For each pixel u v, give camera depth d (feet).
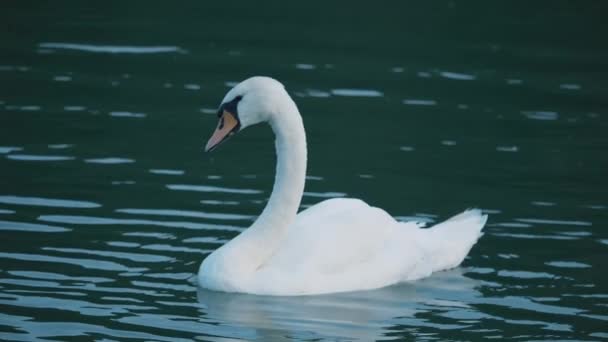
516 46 82.69
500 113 67.41
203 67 74.08
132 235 46.65
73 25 83.35
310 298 41.98
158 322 38.60
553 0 97.60
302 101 67.82
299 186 43.21
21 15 85.51
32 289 40.75
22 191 50.93
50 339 36.58
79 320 38.29
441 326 39.40
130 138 60.08
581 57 80.43
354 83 72.02
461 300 42.22
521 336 38.50
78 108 64.69
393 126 64.34
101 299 40.29
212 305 40.57
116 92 68.28
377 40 82.79
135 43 79.20
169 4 91.50
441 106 68.28
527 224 49.88
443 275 45.24
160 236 46.78
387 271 43.88
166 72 72.90
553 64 78.38
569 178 56.24
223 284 41.98
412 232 45.88
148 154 57.67
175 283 42.32
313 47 80.07
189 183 53.57
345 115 65.67
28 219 47.65
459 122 65.46
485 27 87.81
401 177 55.93
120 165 55.57
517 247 47.42
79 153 57.00
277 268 42.65
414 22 88.53
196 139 60.75
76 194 51.03
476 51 80.89
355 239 43.96
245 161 57.88
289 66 75.10
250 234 43.21
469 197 53.21
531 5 95.66
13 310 38.78
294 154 43.04
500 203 52.42
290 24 86.74
